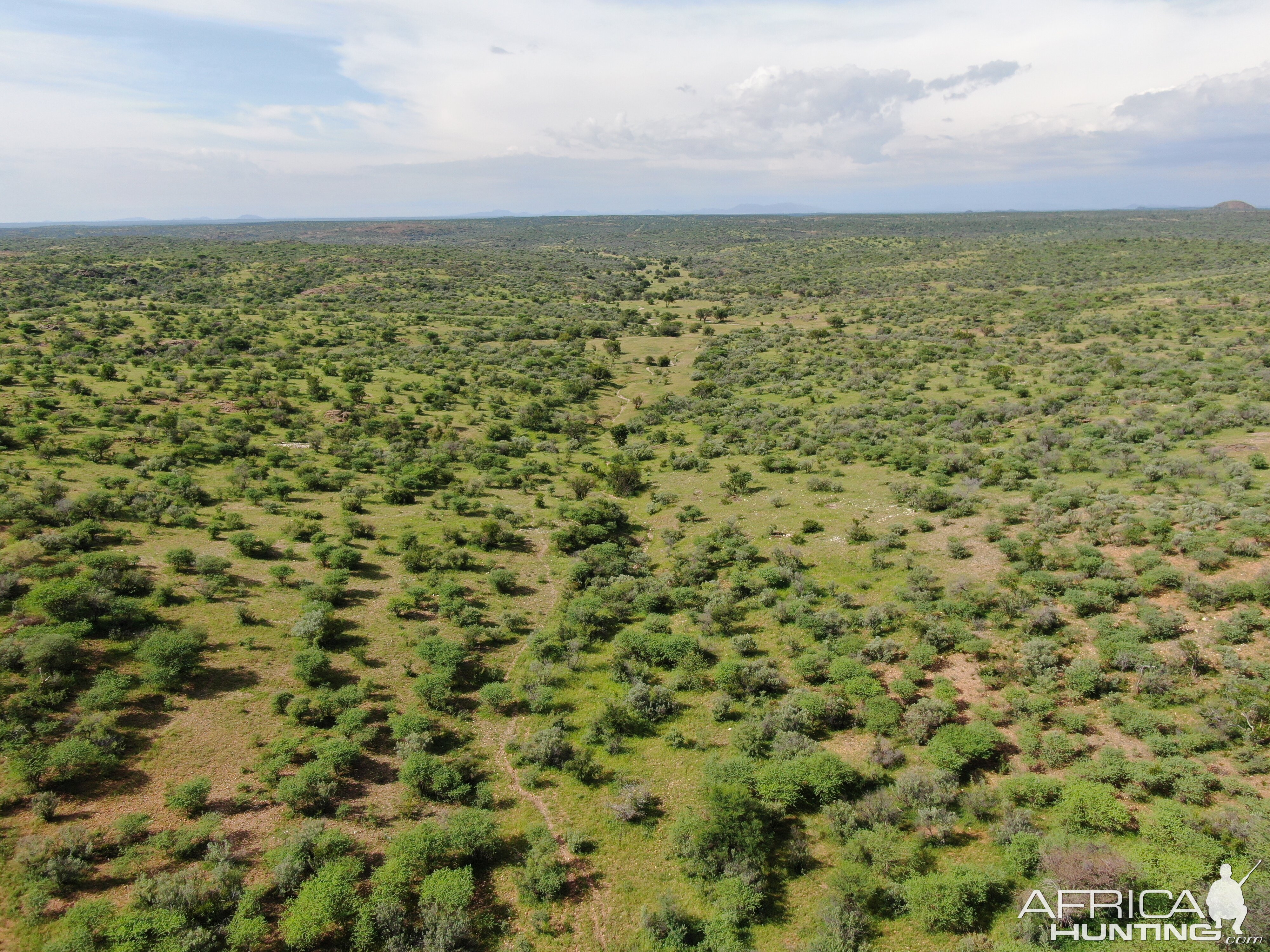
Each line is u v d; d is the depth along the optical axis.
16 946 18.52
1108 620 31.62
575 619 38.81
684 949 20.20
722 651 35.81
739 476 60.56
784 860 23.02
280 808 24.61
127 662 30.39
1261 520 36.16
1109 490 47.31
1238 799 22.11
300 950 19.11
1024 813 22.91
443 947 19.23
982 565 39.72
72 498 47.12
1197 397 68.94
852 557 44.31
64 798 23.45
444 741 29.19
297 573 42.28
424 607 39.84
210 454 63.06
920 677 30.97
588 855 23.70
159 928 18.83
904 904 20.83
